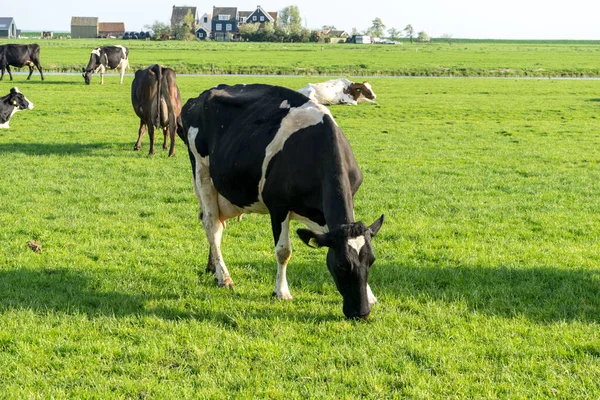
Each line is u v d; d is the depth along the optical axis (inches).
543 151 770.2
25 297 306.7
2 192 528.4
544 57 3319.4
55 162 658.2
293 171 292.5
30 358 244.7
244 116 323.6
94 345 255.4
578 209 500.7
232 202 331.0
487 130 956.6
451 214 486.3
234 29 7022.6
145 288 325.1
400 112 1170.6
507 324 280.7
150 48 3764.8
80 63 2390.5
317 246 259.0
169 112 682.8
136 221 456.1
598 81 1951.3
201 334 268.5
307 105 307.3
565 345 258.1
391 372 237.8
